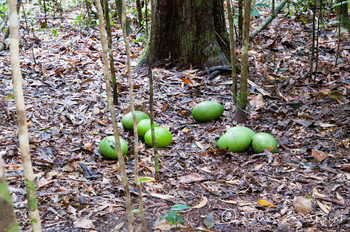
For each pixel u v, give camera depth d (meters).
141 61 5.67
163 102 4.60
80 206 2.69
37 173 3.08
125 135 3.82
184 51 5.52
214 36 5.48
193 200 2.82
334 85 4.91
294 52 6.14
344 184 2.95
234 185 3.02
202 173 3.20
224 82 5.11
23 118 1.27
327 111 4.23
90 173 3.14
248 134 3.48
